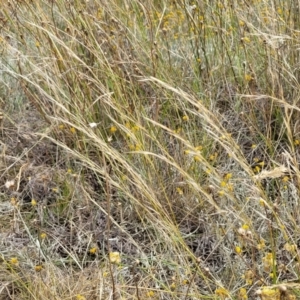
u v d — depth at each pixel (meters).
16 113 3.77
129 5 4.08
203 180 2.99
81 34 3.35
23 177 3.21
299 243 2.59
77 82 3.32
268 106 3.38
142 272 2.60
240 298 2.29
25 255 2.72
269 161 3.00
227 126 3.40
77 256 2.74
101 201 3.04
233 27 3.77
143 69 3.58
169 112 3.44
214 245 2.70
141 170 3.02
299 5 3.48
